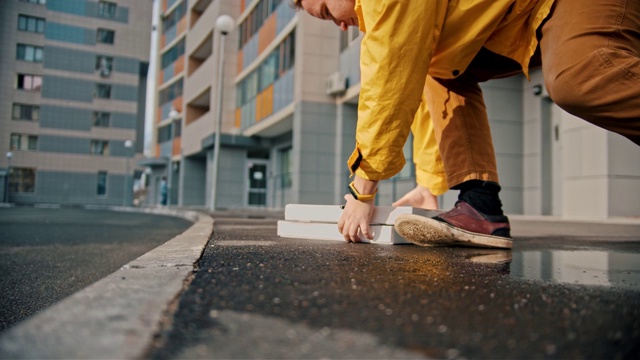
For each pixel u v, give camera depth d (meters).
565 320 0.77
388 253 1.76
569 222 7.18
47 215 13.38
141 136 46.19
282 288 0.99
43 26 39.56
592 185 8.26
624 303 0.92
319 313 0.78
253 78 19.92
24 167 39.00
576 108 1.39
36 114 39.41
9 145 38.59
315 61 14.66
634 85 1.27
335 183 14.70
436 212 2.29
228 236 2.66
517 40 1.66
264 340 0.64
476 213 2.05
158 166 36.22
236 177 21.53
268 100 17.91
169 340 0.63
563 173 9.01
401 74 1.59
